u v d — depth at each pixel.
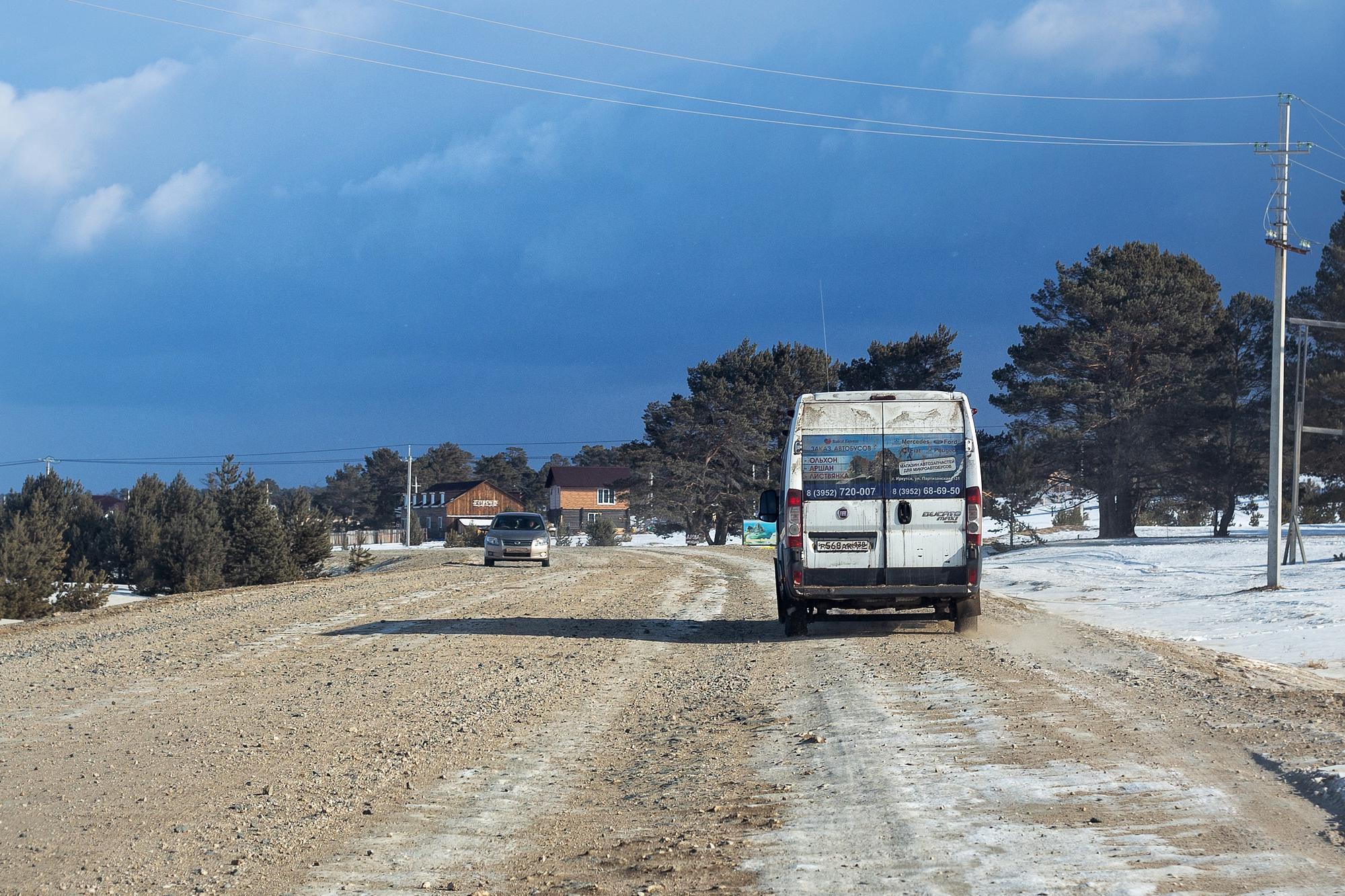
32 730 9.92
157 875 5.72
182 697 11.55
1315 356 45.59
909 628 17.14
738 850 5.77
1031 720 8.93
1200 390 52.72
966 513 14.99
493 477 156.12
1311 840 5.50
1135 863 5.21
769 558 46.28
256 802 7.17
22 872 5.82
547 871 5.64
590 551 55.56
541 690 11.74
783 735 8.90
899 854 5.54
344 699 11.17
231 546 37.94
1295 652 14.17
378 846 6.18
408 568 42.34
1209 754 7.54
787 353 86.12
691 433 81.62
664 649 15.29
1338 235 45.69
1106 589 27.00
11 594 26.23
